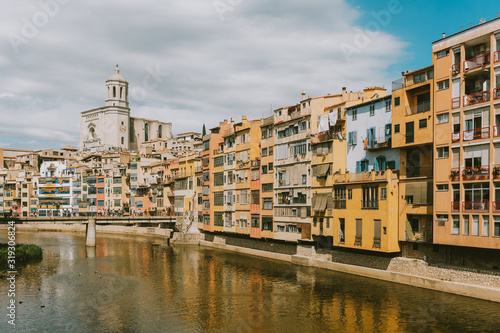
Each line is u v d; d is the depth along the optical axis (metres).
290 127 62.16
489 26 37.78
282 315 37.53
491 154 37.12
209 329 34.81
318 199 56.03
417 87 44.25
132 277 53.69
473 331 32.12
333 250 54.34
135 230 112.69
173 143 174.62
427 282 42.06
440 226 40.72
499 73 37.12
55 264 63.59
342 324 35.03
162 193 111.88
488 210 37.09
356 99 57.50
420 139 43.50
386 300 39.81
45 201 140.00
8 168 173.88
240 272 55.41
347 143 54.34
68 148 196.75
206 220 83.62
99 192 131.62
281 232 62.94
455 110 40.09
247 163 71.88
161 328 35.19
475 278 38.47
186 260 66.62
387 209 45.75
